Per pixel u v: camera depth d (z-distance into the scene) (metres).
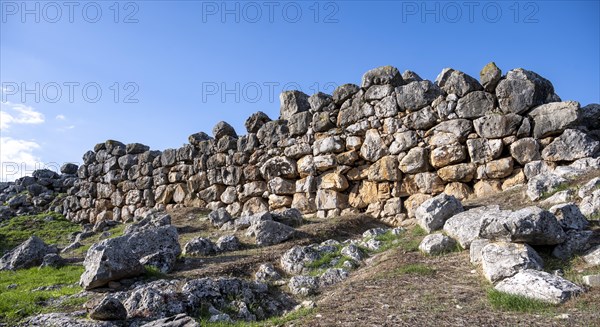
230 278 8.58
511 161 13.22
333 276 9.26
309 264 10.28
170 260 10.61
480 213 9.78
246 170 18.48
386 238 11.63
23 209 26.70
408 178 14.79
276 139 17.80
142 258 10.66
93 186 24.62
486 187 13.43
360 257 10.36
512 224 7.90
